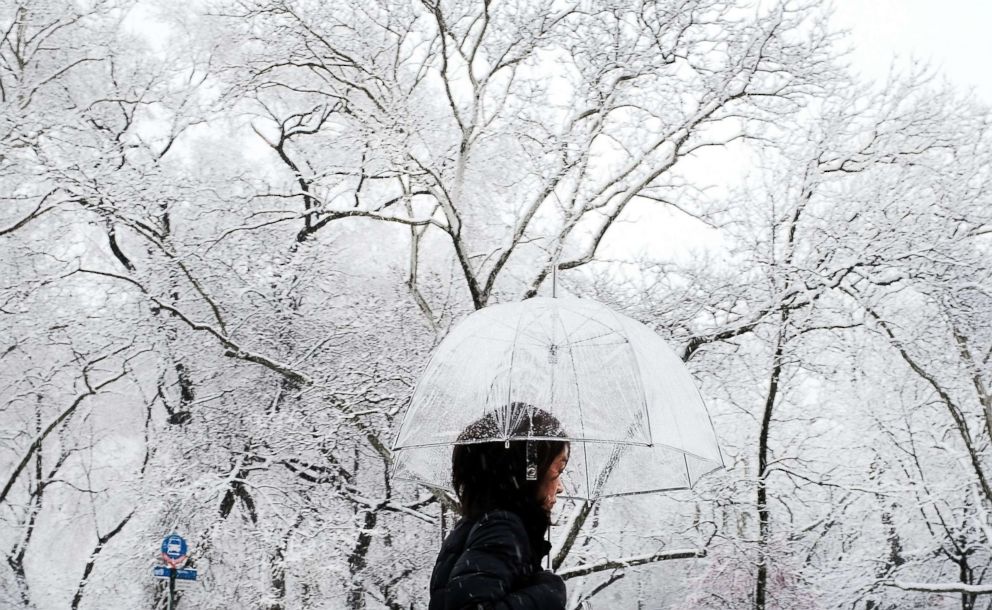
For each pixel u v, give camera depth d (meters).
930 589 15.34
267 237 17.25
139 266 18.70
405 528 17.64
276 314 16.16
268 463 15.02
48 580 19.42
